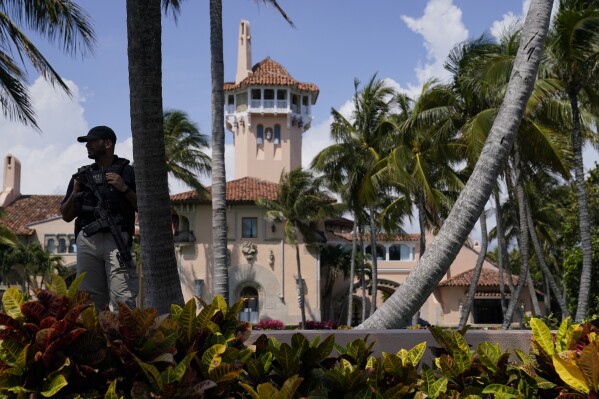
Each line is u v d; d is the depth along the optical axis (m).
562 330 3.78
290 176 39.50
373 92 32.69
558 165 20.91
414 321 38.75
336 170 34.97
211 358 3.03
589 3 17.83
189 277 40.78
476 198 6.05
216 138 11.63
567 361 3.14
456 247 5.99
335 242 50.41
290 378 2.87
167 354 2.94
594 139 23.77
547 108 20.56
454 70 23.70
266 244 41.53
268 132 52.97
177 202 40.81
